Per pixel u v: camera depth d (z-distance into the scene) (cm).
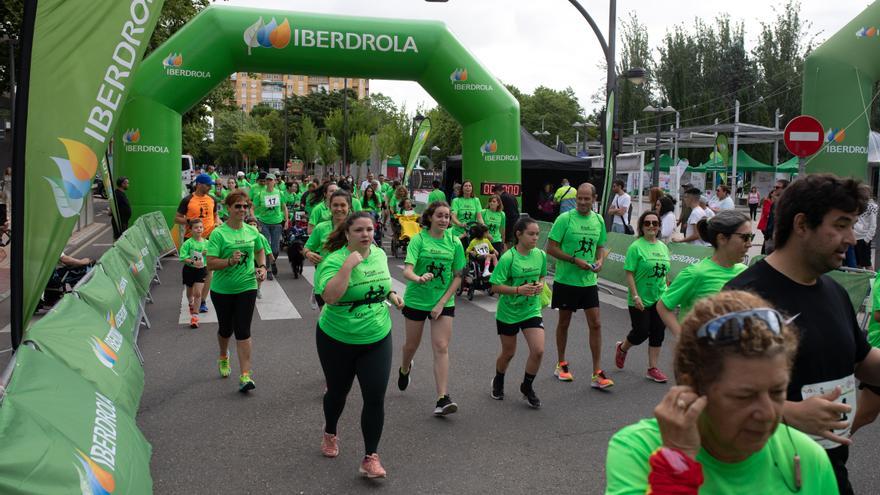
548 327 935
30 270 480
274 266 1294
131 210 1494
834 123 1247
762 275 252
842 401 246
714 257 461
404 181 2484
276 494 433
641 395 638
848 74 1228
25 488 275
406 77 1600
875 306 412
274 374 693
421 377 691
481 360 756
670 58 5453
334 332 456
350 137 5734
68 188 498
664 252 671
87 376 442
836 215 235
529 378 601
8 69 2242
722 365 151
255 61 1495
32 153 482
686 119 5259
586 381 681
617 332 903
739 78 5378
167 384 660
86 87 504
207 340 830
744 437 154
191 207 1101
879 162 2308
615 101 1538
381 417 457
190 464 477
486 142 1631
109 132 519
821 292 250
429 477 460
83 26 502
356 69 1542
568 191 1998
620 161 1880
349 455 495
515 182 1659
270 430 543
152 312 989
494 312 1032
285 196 1919
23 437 293
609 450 169
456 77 1583
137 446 414
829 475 175
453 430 546
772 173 3997
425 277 568
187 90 1482
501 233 1435
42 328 437
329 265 456
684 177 4428
